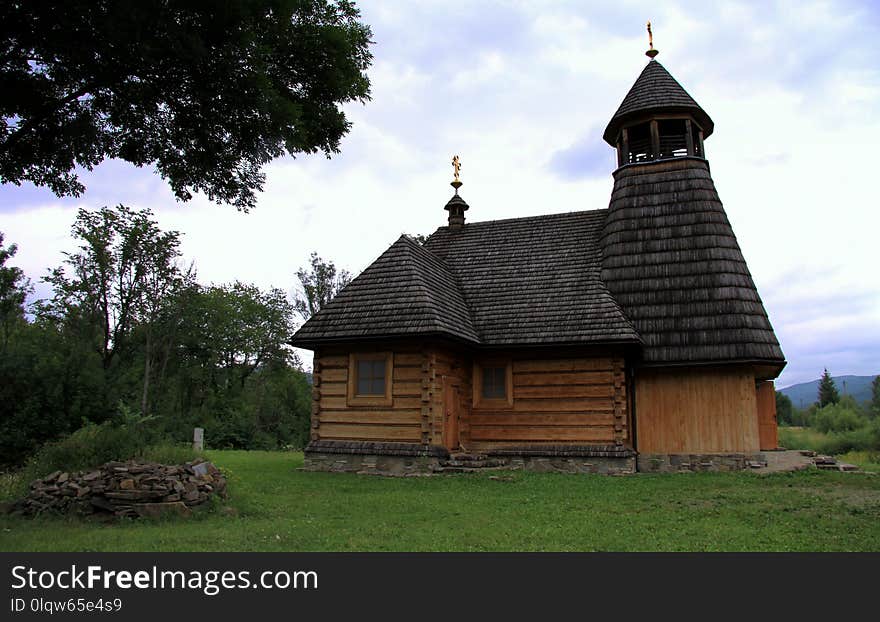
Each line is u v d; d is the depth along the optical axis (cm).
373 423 1777
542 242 2223
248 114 1139
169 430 3631
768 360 1730
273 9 1117
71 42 1003
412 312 1752
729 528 932
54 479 1039
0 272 2906
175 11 994
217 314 5059
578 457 1752
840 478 1518
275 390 5247
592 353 1822
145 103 1127
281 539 841
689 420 1797
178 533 872
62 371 1578
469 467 1684
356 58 1322
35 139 1177
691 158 2034
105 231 3797
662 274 1903
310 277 5097
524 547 807
